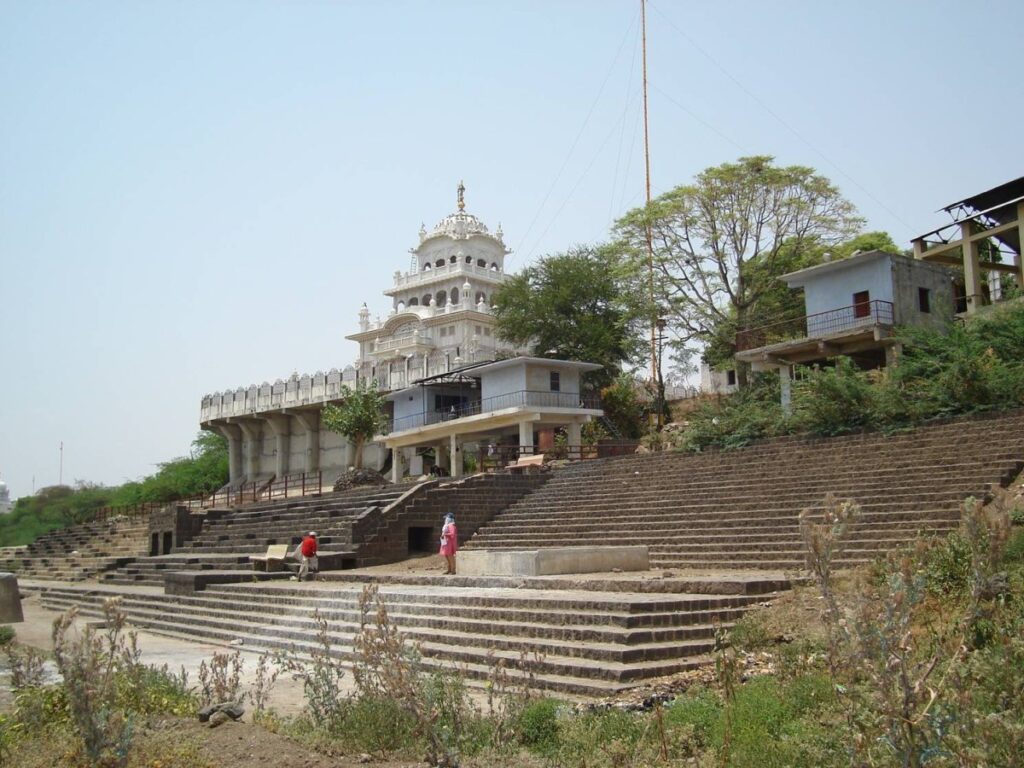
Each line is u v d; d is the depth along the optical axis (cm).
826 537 506
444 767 674
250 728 828
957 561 1037
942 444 2016
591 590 1477
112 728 637
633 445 3841
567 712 833
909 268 3161
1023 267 3119
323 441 5903
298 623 1703
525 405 3856
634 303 4250
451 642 1325
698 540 1959
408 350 6419
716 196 4038
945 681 508
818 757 643
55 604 2722
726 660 873
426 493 2677
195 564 2894
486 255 7438
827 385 2416
